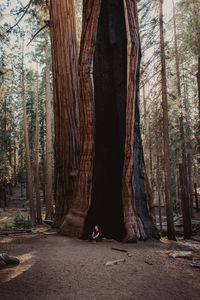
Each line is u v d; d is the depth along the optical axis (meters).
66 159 12.34
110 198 10.15
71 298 3.90
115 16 10.49
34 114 41.00
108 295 4.04
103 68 10.41
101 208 9.96
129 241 8.49
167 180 12.20
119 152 10.25
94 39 9.36
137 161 9.88
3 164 30.12
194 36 13.00
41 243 7.99
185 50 15.42
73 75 12.92
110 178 10.27
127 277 4.86
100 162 10.25
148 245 8.17
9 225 18.14
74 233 9.20
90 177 9.53
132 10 9.53
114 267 5.43
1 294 3.94
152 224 9.66
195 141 19.16
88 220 9.44
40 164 39.81
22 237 9.29
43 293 4.06
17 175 47.66
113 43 10.33
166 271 5.28
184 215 15.73
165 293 4.15
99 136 10.34
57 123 12.90
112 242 8.48
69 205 11.81
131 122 9.20
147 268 5.45
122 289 4.29
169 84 14.57
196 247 8.07
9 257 5.62
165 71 12.28
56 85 13.06
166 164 12.17
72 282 4.55
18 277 4.73
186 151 18.08
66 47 12.94
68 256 6.27
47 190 24.88
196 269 5.43
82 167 9.77
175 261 6.10
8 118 43.91
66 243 8.01
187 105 20.38
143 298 3.95
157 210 28.38
